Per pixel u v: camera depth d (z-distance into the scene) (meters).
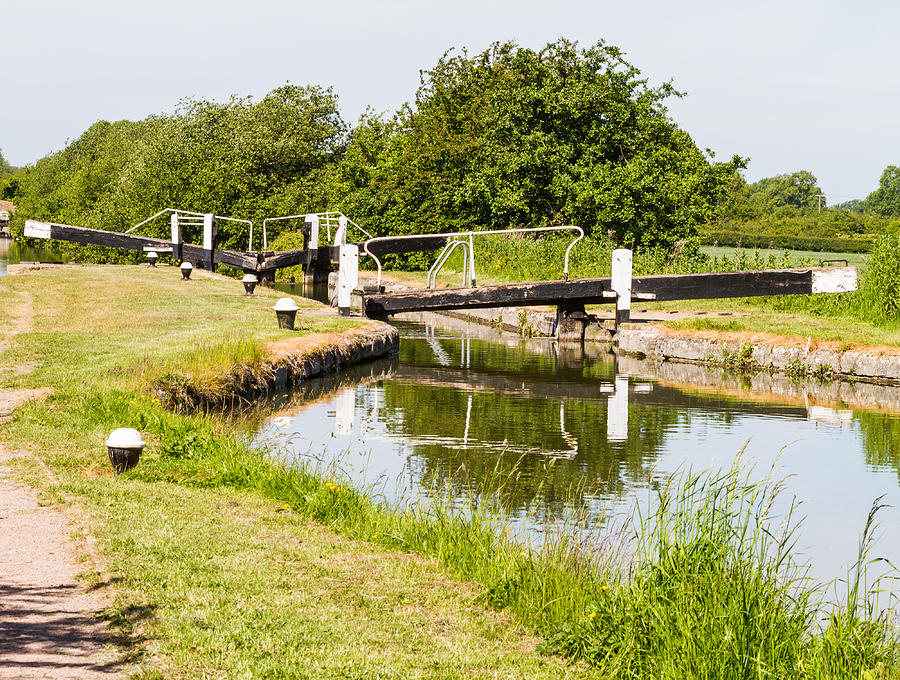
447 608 7.31
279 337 22.16
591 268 36.91
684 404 19.73
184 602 6.79
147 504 9.48
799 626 6.64
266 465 11.41
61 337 20.25
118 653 5.78
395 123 62.22
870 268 28.09
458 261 45.75
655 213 45.44
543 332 32.72
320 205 62.50
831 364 23.34
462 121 53.19
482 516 9.81
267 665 5.73
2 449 11.29
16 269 40.19
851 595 6.98
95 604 6.62
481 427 16.98
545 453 15.02
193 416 15.27
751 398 20.56
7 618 6.27
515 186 47.34
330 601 7.20
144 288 32.38
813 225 103.31
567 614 7.13
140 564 7.54
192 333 21.36
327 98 76.94
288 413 17.47
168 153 63.66
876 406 19.69
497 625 7.02
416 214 52.81
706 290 28.31
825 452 15.34
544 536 9.98
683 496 7.90
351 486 11.20
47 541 8.01
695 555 7.03
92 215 68.75
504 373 23.81
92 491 9.67
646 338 27.38
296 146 66.31
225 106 68.50
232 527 8.98
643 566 7.65
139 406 13.77
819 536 10.88
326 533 9.20
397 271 49.25
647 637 6.46
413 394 20.31
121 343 19.48
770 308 30.75
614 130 47.53
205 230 41.72
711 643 6.17
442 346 29.36
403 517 9.83
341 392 20.28
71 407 13.48
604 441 15.95
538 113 47.78
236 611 6.70
